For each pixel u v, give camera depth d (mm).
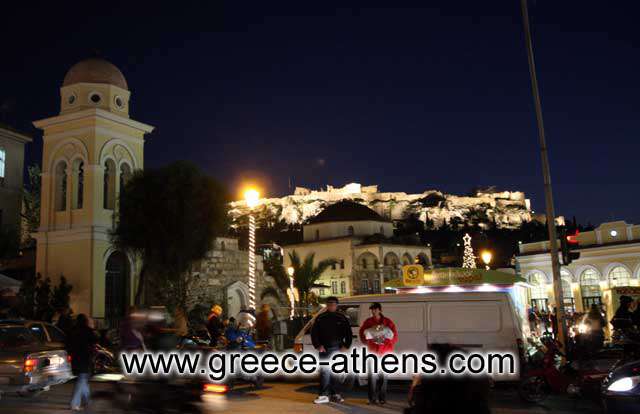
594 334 14914
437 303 14570
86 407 12289
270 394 14375
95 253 29328
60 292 26766
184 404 11508
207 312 31016
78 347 12000
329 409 12117
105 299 29766
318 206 179250
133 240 24750
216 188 25500
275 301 38438
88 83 31438
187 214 24219
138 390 11688
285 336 23250
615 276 39500
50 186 31297
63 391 15148
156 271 25234
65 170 31547
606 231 40500
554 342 14945
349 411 11891
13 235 34531
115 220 29609
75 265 29562
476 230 161250
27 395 14016
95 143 30172
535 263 43375
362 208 72250
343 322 12984
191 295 33125
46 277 30328
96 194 29938
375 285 63469
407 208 191375
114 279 30438
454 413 4586
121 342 12977
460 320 14289
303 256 68500
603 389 9812
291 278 36719
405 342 14523
